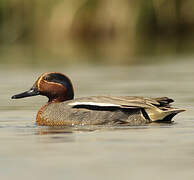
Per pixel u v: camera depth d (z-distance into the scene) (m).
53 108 13.25
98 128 12.23
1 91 18.83
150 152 9.59
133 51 32.44
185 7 36.53
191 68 24.66
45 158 9.23
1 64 27.25
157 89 18.77
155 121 12.63
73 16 35.91
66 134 11.45
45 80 14.01
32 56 30.80
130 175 8.22
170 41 36.84
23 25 36.59
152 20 36.25
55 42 36.53
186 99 16.58
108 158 9.21
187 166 8.67
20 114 14.47
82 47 35.19
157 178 8.08
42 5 35.91
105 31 36.06
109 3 35.75
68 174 8.29
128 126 12.33
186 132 11.38
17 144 10.39
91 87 19.36
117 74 23.08
